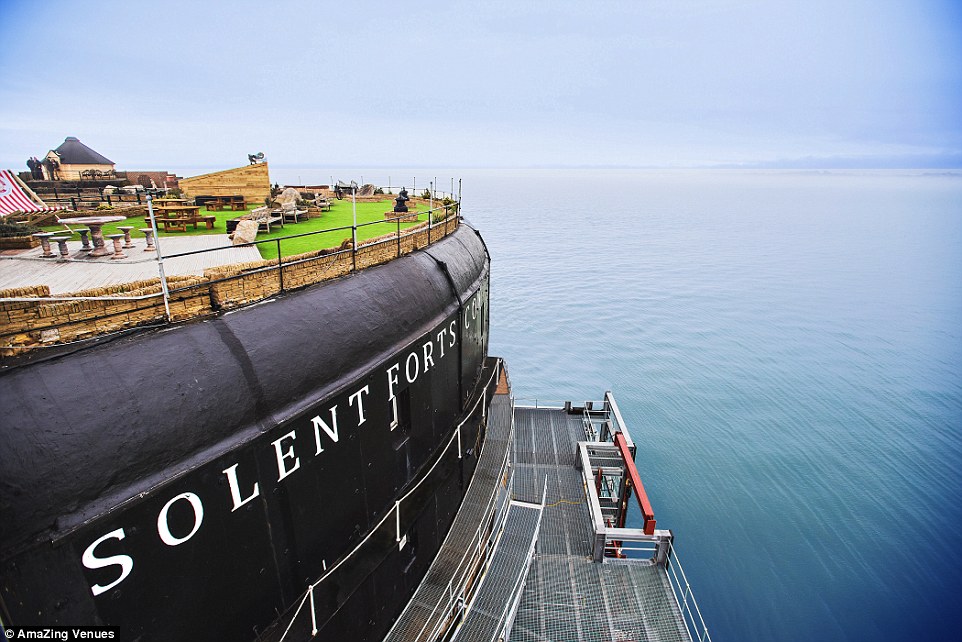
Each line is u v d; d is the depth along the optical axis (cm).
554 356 7375
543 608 2016
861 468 4803
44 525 594
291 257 1085
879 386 6475
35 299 639
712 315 9150
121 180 3108
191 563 767
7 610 574
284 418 897
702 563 3684
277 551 934
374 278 1299
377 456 1224
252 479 850
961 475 4700
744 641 3109
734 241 17125
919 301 10144
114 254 1308
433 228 1814
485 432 2438
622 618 1977
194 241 1611
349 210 2786
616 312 9250
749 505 4291
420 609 1487
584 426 3381
